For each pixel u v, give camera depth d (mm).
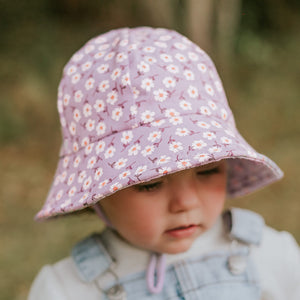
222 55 4516
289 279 1340
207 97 1124
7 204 3314
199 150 1002
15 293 2453
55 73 4766
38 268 2605
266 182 1304
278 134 4297
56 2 6211
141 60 1106
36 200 3379
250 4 6234
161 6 4156
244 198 3275
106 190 984
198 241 1289
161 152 1006
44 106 4363
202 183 1129
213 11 4121
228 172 1340
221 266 1261
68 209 1049
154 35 1219
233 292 1224
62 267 1318
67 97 1187
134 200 1087
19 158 3928
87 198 1010
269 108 4758
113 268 1262
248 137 4250
